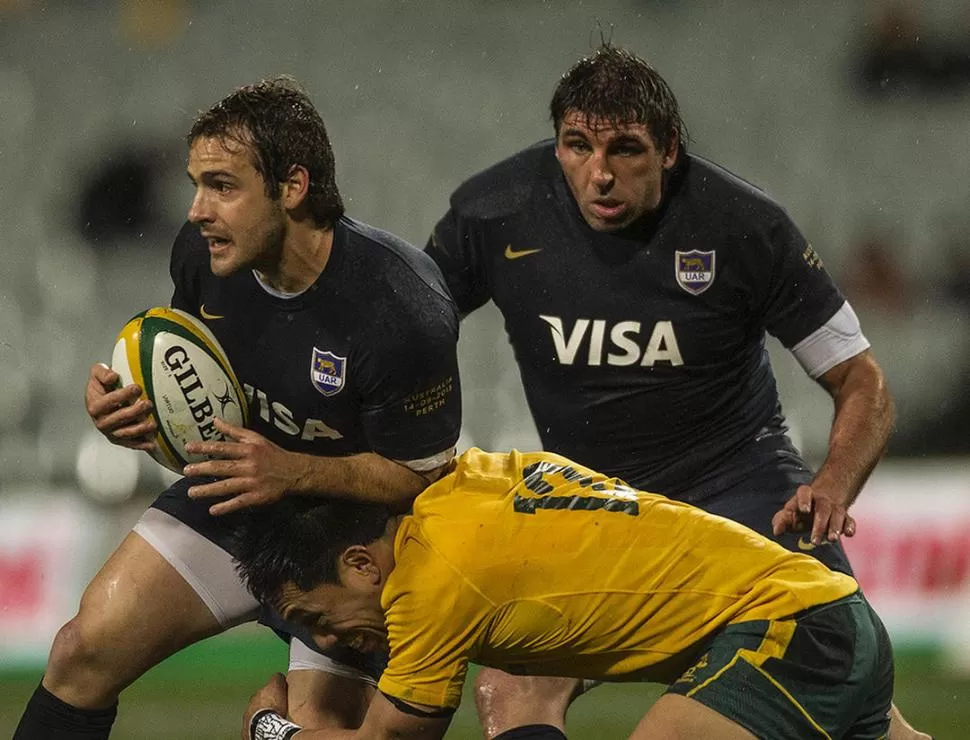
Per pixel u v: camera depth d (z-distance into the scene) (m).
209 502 14.52
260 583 11.87
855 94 48.59
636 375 15.64
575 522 11.65
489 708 14.65
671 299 15.31
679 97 48.81
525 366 16.20
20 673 29.80
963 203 45.25
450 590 11.26
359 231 13.14
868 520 30.98
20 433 37.25
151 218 44.16
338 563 11.62
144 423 12.97
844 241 44.12
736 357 15.86
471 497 11.69
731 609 11.67
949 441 37.78
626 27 51.56
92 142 46.31
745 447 16.25
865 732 12.36
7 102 47.59
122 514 31.47
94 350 40.41
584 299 15.42
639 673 12.04
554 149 15.60
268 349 13.37
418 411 13.09
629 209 14.58
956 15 49.38
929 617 30.88
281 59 50.44
